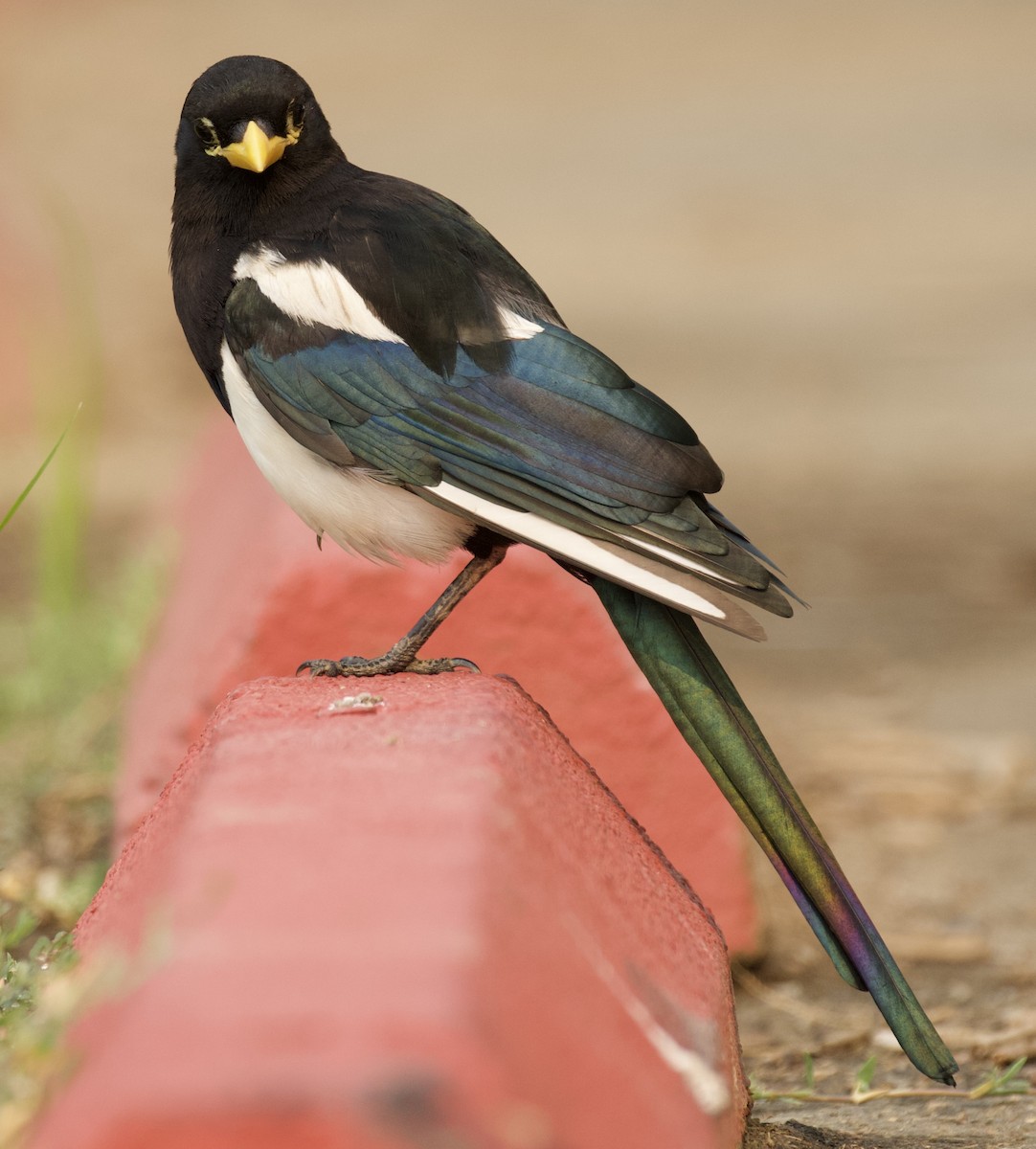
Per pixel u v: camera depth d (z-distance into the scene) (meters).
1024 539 21.23
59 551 16.56
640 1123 4.32
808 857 6.78
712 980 5.92
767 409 28.05
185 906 4.30
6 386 27.22
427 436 7.75
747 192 46.94
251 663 10.16
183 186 8.56
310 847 4.59
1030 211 43.56
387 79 65.00
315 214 8.43
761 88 62.84
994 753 14.69
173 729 10.34
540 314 7.94
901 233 41.84
